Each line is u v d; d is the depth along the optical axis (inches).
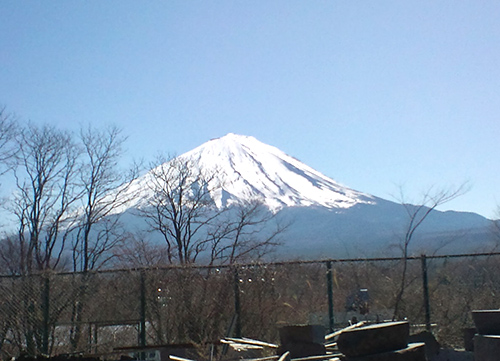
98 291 497.0
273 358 410.6
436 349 440.1
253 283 514.3
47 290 489.7
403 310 533.6
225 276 514.6
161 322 502.3
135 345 490.6
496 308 539.2
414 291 539.5
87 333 494.9
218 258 711.7
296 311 515.8
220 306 509.4
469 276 551.2
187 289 508.7
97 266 775.1
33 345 482.0
